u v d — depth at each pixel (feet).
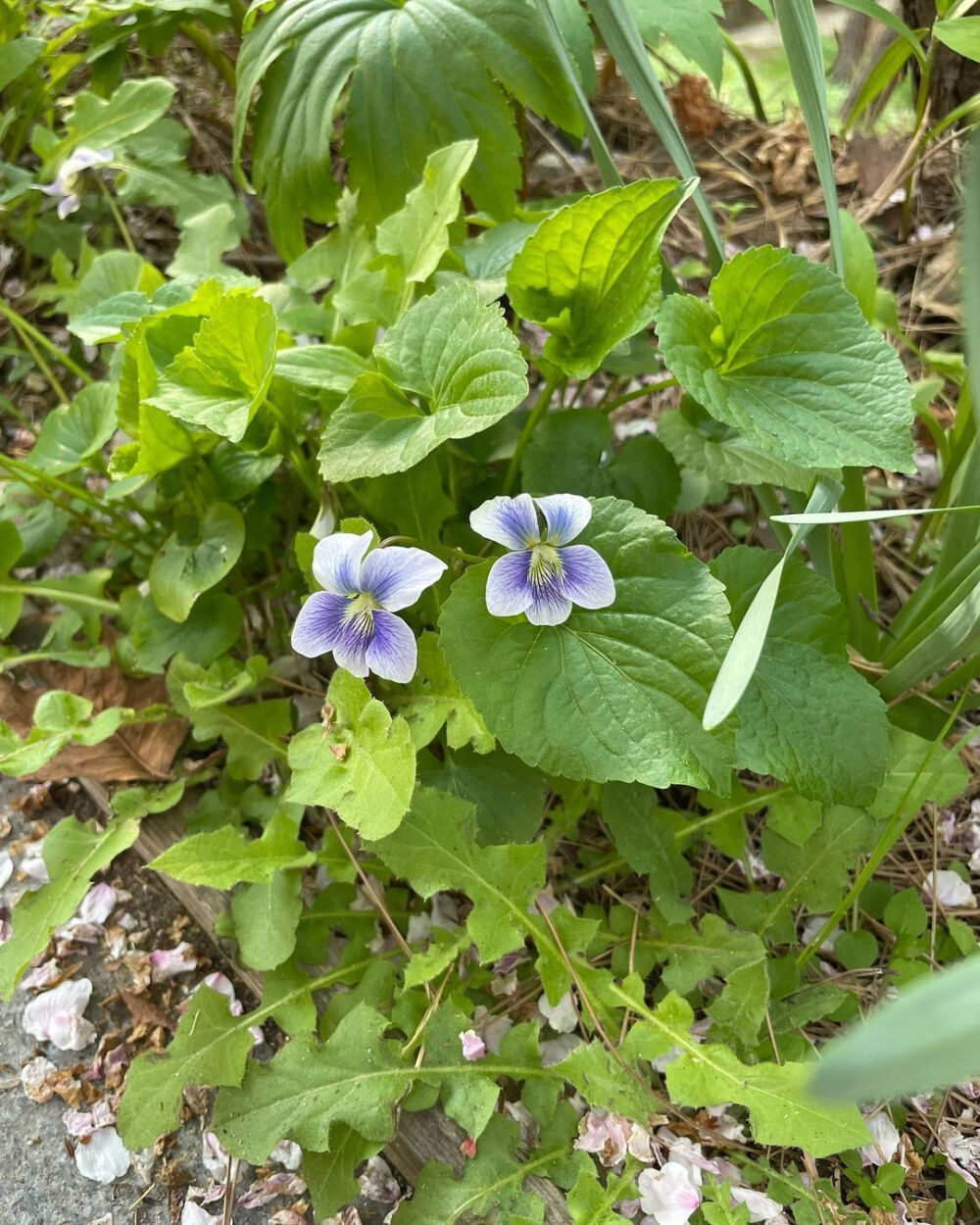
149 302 0.86
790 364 0.67
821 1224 0.63
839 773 0.68
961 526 0.78
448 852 0.67
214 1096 0.74
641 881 0.82
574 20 0.95
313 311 0.92
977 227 0.45
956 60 1.16
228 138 1.39
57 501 0.94
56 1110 0.74
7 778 0.92
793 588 0.71
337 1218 0.67
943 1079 0.30
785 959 0.74
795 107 1.46
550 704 0.61
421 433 0.63
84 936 0.82
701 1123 0.69
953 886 0.83
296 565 0.96
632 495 0.80
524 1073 0.66
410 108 0.93
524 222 0.89
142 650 0.85
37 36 1.23
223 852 0.71
